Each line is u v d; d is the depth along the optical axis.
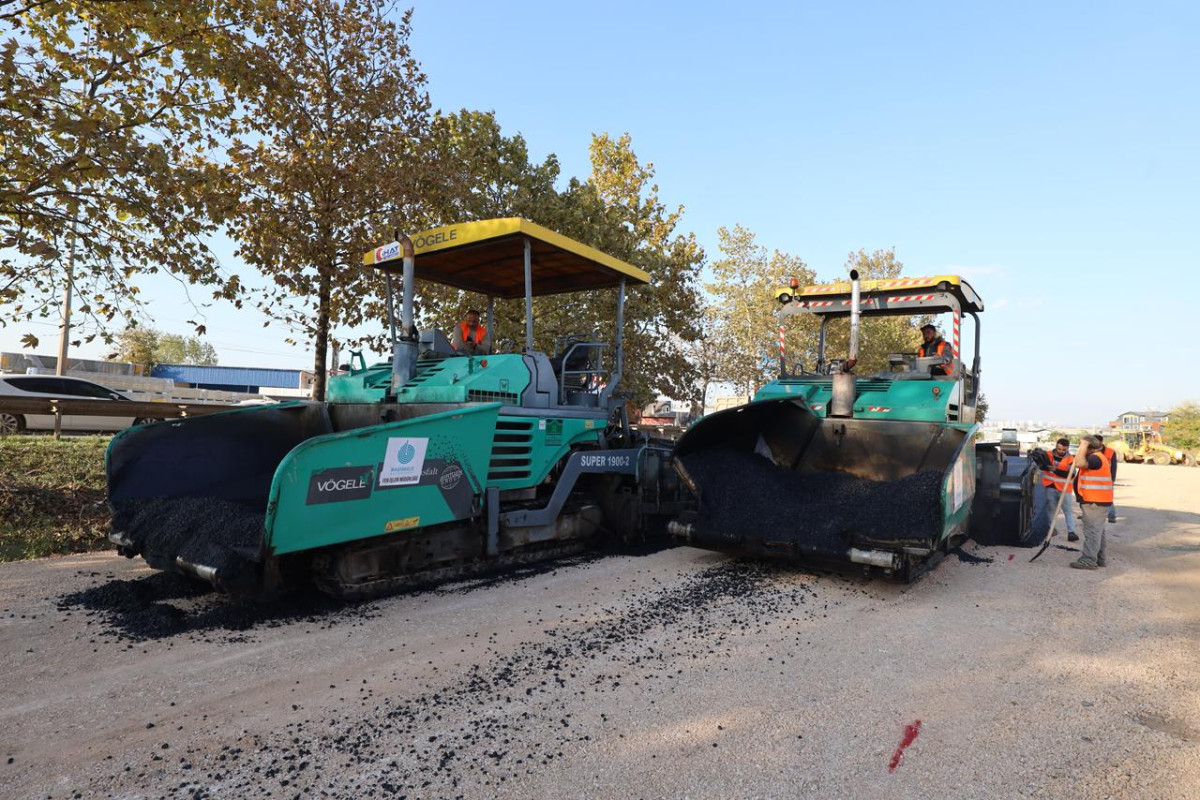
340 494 4.19
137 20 7.00
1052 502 9.27
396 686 3.26
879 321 25.34
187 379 56.25
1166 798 2.43
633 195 16.45
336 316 10.42
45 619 4.11
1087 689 3.43
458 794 2.36
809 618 4.54
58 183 6.19
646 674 3.47
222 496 5.35
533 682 3.34
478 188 12.42
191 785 2.38
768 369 8.66
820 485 6.19
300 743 2.69
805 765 2.60
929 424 6.13
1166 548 7.91
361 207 9.95
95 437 11.55
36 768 2.46
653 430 12.94
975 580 5.82
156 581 4.79
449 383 5.40
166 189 6.31
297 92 9.33
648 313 15.02
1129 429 45.00
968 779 2.53
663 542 6.95
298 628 4.05
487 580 5.25
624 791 2.39
